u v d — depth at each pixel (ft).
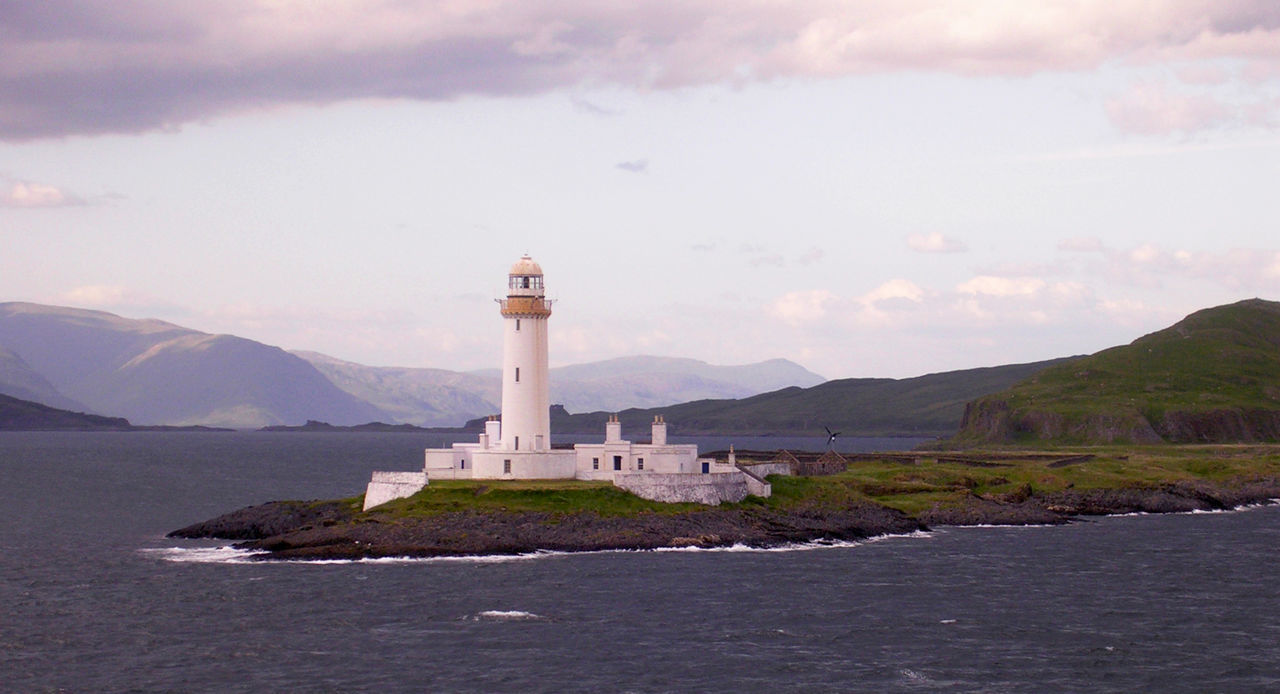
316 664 259.80
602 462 465.47
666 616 302.86
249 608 310.86
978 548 422.82
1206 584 354.74
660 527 413.80
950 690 244.83
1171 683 250.78
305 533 412.57
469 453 461.37
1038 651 274.77
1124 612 314.96
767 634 286.87
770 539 420.77
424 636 282.15
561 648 272.31
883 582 351.25
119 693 240.73
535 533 401.08
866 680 250.98
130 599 323.57
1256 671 259.60
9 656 267.18
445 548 385.70
